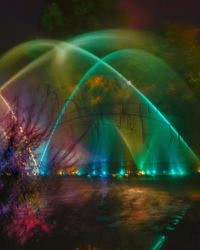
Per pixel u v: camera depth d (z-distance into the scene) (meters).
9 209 5.55
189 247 5.27
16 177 5.62
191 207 7.34
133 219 6.57
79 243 5.43
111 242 5.49
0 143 5.76
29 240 5.49
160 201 7.84
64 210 7.00
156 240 5.57
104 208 7.28
